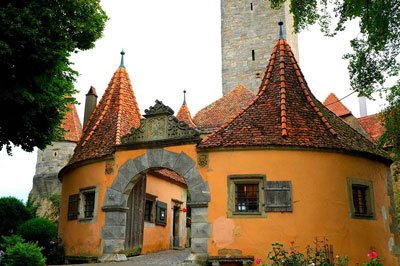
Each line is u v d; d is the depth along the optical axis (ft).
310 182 42.78
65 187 57.21
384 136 46.39
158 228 66.85
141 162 47.83
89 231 49.70
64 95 48.91
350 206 43.88
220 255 41.98
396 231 49.60
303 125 45.39
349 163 45.19
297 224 41.50
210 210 43.37
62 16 43.24
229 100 79.77
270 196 42.29
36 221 56.13
